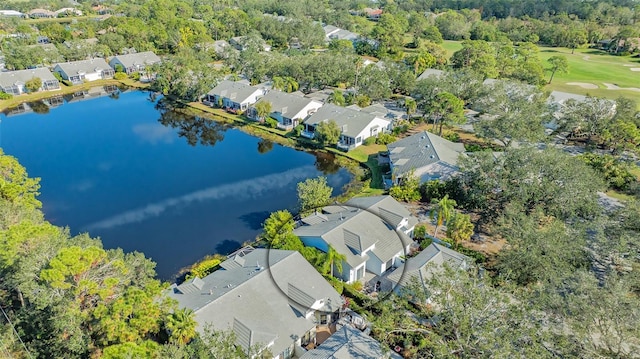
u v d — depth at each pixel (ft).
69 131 296.92
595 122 253.65
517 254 133.90
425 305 120.06
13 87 361.71
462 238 162.09
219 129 303.89
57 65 406.62
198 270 151.74
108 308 100.78
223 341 101.91
